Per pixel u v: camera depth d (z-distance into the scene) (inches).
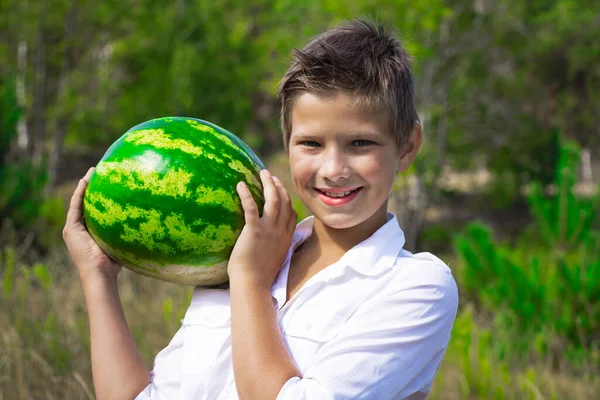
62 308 171.9
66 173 742.5
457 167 659.4
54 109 590.6
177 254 65.0
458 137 636.1
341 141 59.1
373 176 59.6
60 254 252.7
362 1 409.7
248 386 55.1
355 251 61.7
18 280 190.5
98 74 605.3
